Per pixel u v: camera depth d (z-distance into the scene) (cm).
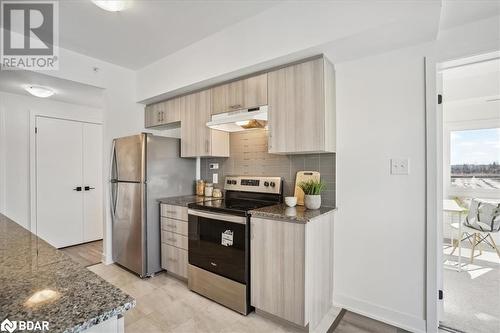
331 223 210
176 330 183
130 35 241
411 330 182
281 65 213
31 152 338
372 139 199
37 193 344
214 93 259
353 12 164
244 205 232
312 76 194
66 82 281
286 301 180
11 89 307
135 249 272
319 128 190
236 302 204
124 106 322
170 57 284
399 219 188
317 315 189
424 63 179
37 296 67
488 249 368
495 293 237
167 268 269
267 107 216
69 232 373
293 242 176
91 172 398
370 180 200
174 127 349
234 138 288
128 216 281
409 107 185
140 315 201
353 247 207
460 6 151
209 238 222
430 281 176
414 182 183
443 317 196
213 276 219
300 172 234
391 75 191
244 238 198
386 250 193
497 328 186
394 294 190
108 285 75
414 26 156
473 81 329
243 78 238
